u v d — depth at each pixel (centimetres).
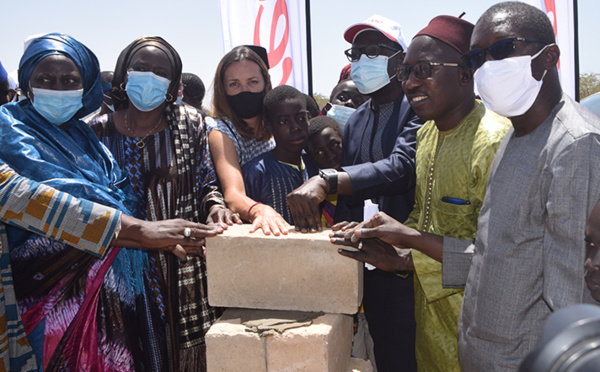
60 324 231
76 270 232
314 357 193
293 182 283
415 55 221
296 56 588
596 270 117
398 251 220
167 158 263
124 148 262
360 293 214
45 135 231
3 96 313
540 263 162
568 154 147
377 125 295
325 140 295
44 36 231
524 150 167
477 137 212
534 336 165
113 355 238
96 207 219
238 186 267
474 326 179
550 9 607
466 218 214
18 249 230
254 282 212
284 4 583
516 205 165
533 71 165
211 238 213
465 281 204
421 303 244
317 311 210
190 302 261
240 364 200
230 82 293
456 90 219
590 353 40
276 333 195
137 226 220
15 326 227
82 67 234
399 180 255
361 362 240
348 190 242
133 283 253
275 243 207
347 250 203
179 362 262
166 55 260
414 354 284
